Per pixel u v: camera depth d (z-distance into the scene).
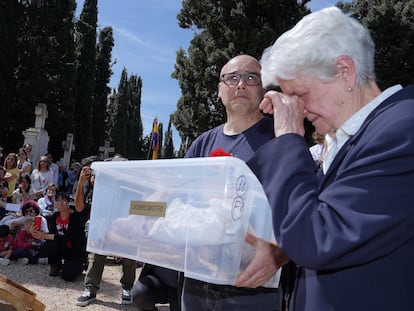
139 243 1.51
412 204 1.05
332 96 1.26
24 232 6.73
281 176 1.24
